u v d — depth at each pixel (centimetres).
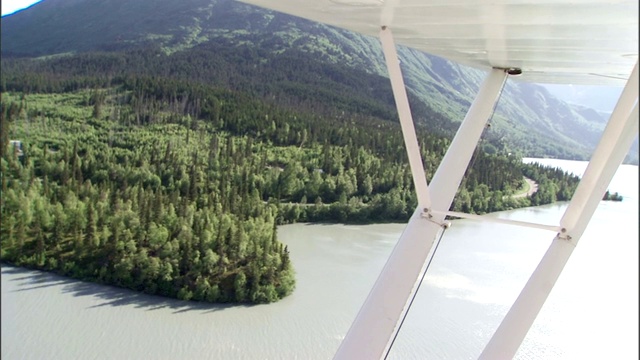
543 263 533
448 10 433
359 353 556
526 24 451
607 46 488
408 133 546
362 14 484
